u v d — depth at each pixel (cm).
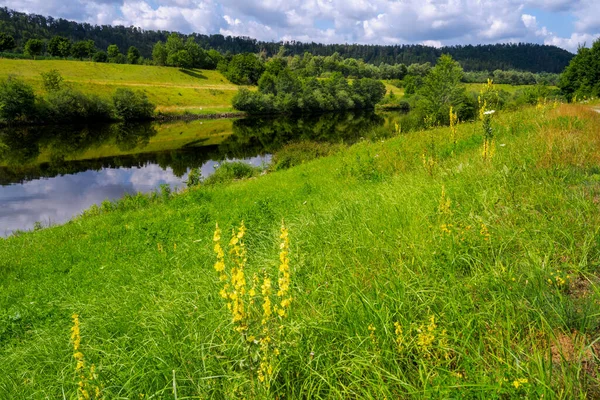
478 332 290
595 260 347
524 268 350
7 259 1023
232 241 275
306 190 1151
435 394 239
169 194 1684
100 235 1073
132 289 625
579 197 466
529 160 670
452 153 1044
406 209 589
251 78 12794
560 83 5209
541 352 259
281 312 288
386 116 7988
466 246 402
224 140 4625
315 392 284
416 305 336
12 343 543
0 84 6175
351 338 307
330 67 16500
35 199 2331
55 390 379
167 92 9231
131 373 343
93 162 3416
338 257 470
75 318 319
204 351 351
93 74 9812
